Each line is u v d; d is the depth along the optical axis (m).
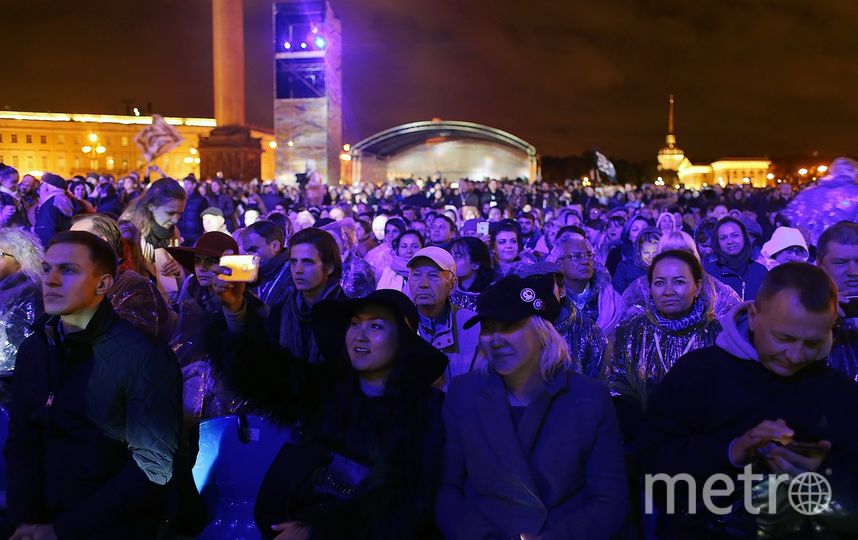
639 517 3.12
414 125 53.62
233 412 3.46
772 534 2.36
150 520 2.79
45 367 2.73
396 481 2.54
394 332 2.69
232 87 46.41
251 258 2.96
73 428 2.68
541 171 62.88
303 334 3.74
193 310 3.76
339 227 6.68
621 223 9.16
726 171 120.31
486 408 2.70
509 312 2.59
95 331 2.69
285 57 35.31
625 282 6.96
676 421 2.62
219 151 45.72
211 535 3.21
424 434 2.65
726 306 4.02
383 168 60.00
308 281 3.67
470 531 2.59
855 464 2.33
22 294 3.66
